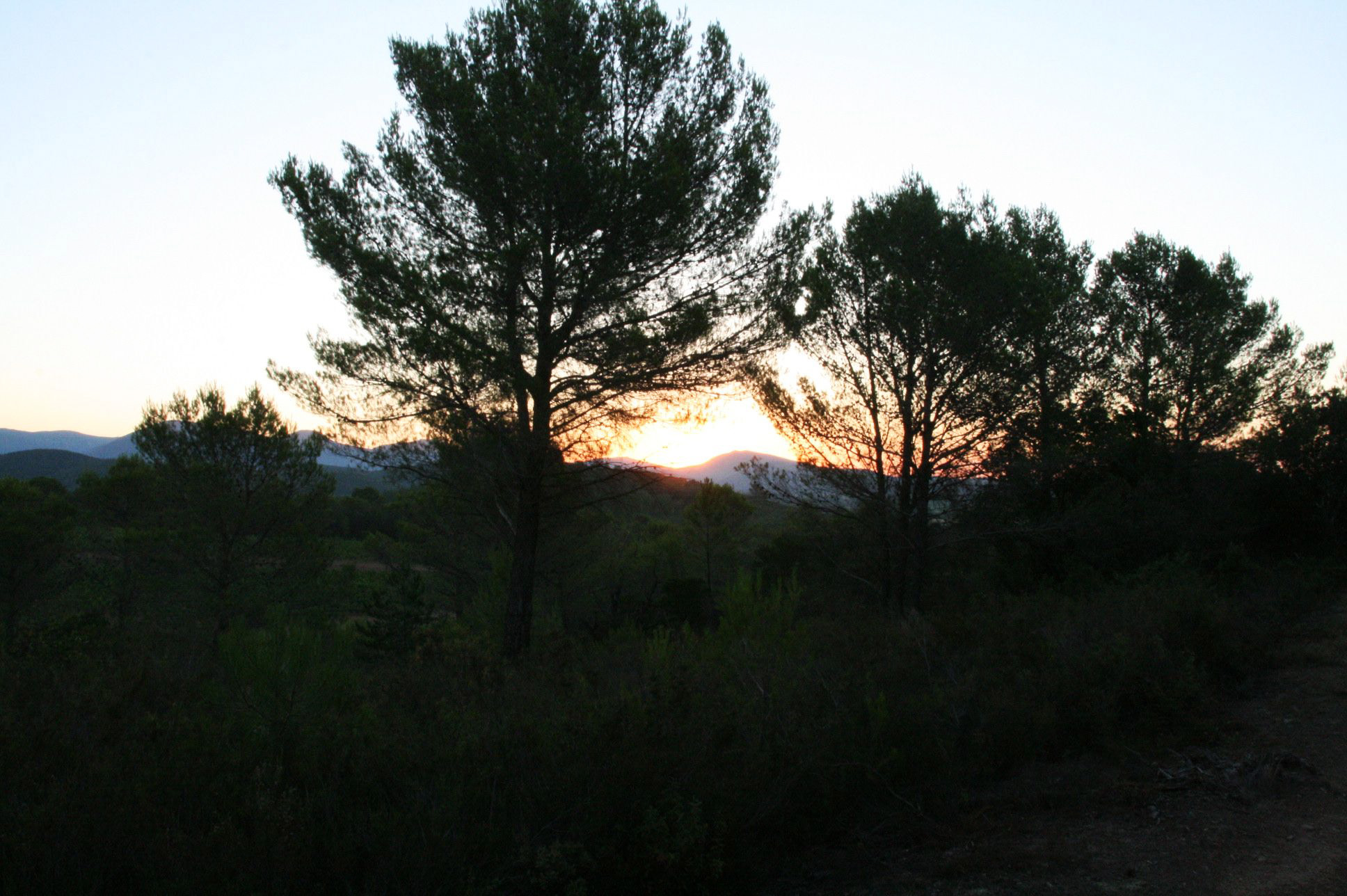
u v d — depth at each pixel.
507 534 14.10
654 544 24.53
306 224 10.48
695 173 11.06
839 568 16.14
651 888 3.55
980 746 5.17
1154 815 4.41
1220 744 5.46
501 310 10.45
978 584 15.58
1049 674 6.01
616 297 10.80
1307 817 4.25
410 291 9.73
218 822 3.24
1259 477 15.60
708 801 3.87
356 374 10.50
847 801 4.64
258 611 16.67
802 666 6.30
